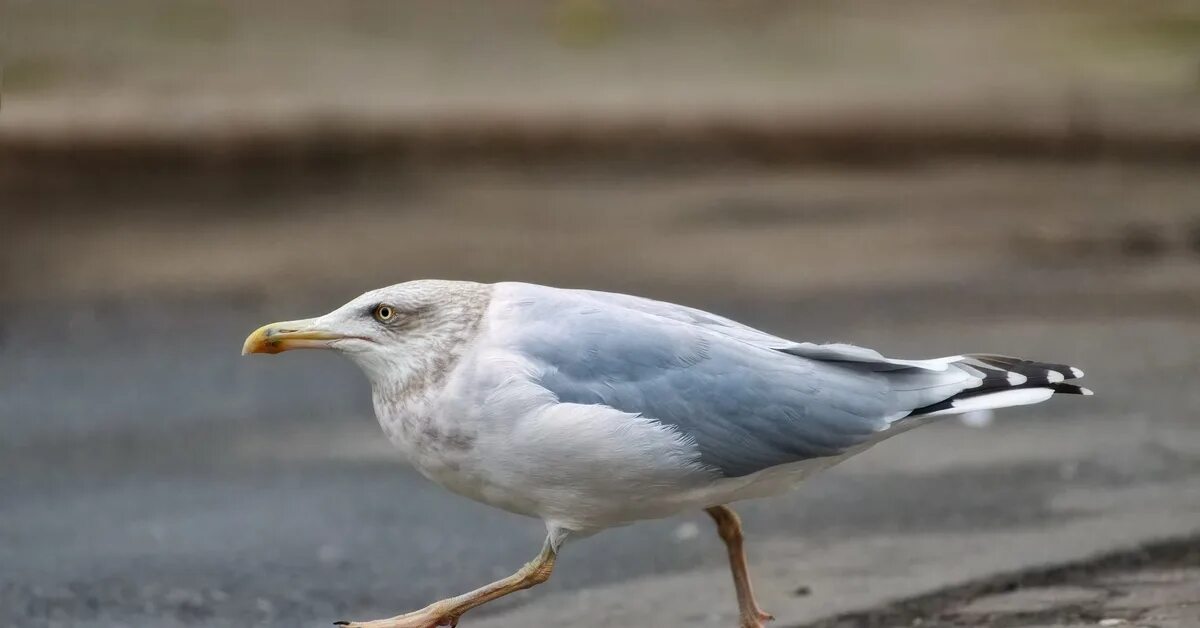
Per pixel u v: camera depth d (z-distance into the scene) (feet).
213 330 53.52
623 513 24.38
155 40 93.25
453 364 23.79
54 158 70.95
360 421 43.01
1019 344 47.88
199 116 75.97
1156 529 30.48
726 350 24.36
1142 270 58.54
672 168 77.71
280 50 93.76
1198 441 37.19
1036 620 26.45
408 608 28.86
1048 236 64.54
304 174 73.61
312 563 31.45
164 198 70.38
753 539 32.09
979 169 78.28
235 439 41.37
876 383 24.66
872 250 63.05
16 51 88.28
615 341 23.99
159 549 32.50
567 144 78.54
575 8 107.24
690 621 27.58
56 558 31.96
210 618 28.37
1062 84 90.27
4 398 45.85
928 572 29.12
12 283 59.62
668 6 111.34
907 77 93.25
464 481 24.09
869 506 33.73
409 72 90.99
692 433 23.86
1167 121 81.41
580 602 28.84
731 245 64.18
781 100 84.43
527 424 23.22
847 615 27.32
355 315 24.18
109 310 56.08
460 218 69.15
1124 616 26.35
